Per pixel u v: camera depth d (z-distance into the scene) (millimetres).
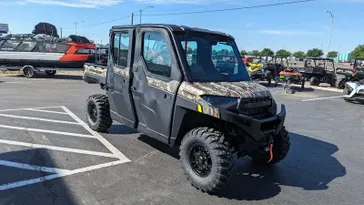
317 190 4160
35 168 4281
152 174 4328
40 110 8180
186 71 3990
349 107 11992
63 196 3570
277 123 4055
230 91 3797
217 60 4453
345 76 18703
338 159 5512
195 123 4125
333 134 7410
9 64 17719
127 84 4902
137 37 4711
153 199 3631
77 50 18156
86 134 6047
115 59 5352
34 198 3482
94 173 4250
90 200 3518
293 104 12062
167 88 4117
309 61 21141
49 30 33031
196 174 3896
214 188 3676
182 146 3961
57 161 4590
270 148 4031
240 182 4285
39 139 5566
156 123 4398
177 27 4262
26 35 20375
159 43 4316
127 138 5906
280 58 25984
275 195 3938
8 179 3898
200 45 4328
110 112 5707
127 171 4383
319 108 11383
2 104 8812
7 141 5340
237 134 3877
